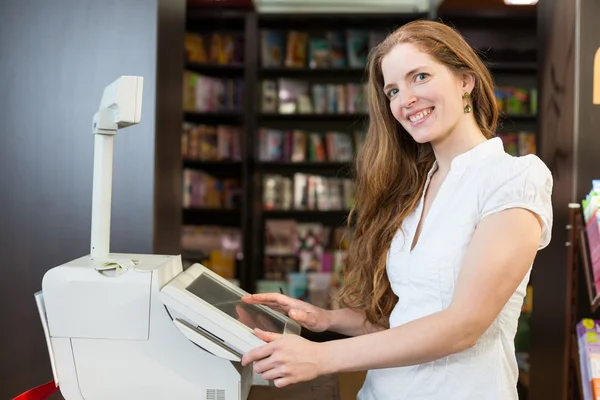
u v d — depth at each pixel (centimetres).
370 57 163
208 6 528
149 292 136
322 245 547
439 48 143
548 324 294
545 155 289
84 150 243
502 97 527
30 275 244
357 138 547
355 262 171
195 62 531
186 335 133
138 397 137
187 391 137
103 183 151
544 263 295
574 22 277
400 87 145
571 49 278
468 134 148
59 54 244
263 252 547
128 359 137
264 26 564
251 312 152
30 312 242
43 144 244
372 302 163
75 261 146
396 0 556
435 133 144
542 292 300
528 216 129
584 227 274
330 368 130
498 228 129
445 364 139
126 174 245
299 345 129
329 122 567
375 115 165
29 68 244
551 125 287
